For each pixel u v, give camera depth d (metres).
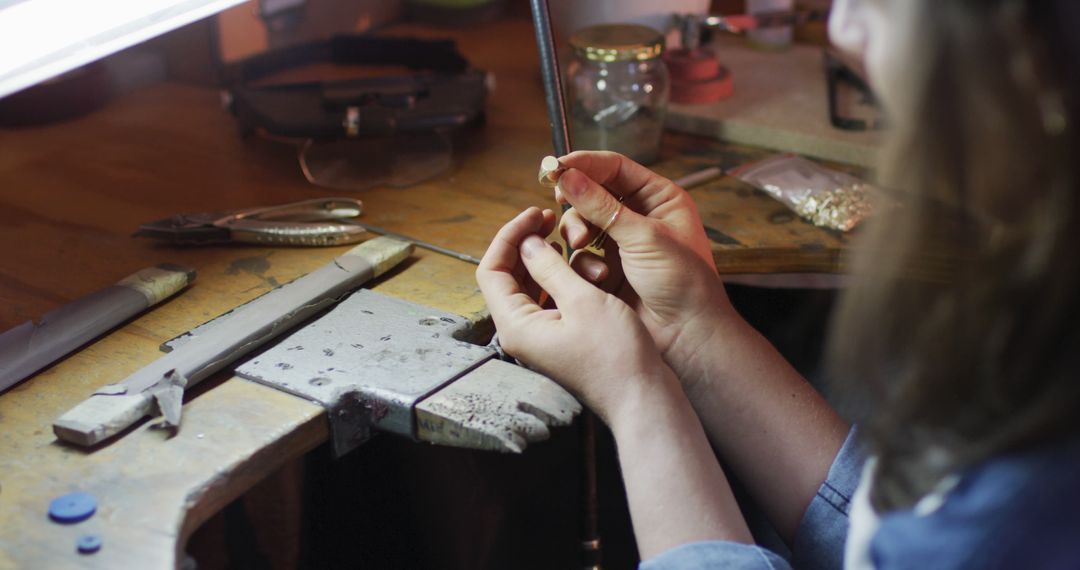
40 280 0.91
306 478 1.19
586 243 0.80
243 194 1.09
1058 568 0.45
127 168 1.14
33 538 0.61
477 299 0.88
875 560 0.53
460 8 1.57
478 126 1.25
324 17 1.49
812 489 0.75
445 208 1.06
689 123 1.26
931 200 0.47
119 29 0.78
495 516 1.45
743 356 0.77
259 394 0.74
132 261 0.94
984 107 0.43
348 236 0.97
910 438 0.52
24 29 0.73
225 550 1.16
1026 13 0.42
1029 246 0.45
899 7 0.45
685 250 0.77
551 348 0.73
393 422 0.73
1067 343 0.45
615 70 1.16
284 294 0.84
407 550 1.27
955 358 0.48
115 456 0.68
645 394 0.69
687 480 0.66
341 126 1.13
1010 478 0.47
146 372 0.74
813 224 1.05
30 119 1.22
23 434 0.70
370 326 0.82
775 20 1.37
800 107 1.28
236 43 1.37
